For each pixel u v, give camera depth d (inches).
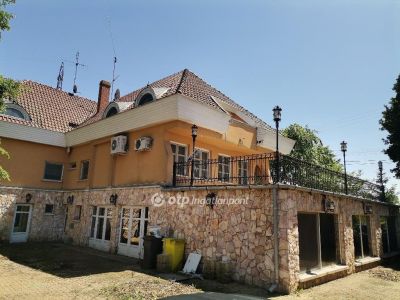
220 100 614.5
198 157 578.6
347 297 310.8
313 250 382.6
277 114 361.4
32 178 713.0
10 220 667.4
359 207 519.8
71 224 708.0
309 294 314.7
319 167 415.8
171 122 501.0
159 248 432.1
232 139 581.3
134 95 724.0
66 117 820.0
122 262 466.3
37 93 829.8
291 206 335.0
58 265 439.5
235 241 363.3
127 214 552.1
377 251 560.4
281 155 354.6
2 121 647.8
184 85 574.9
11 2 396.5
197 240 408.2
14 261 463.2
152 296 289.3
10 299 274.4
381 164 684.1
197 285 333.4
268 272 323.9
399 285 374.9
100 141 661.3
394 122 694.5
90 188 666.8
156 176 507.8
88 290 309.0
